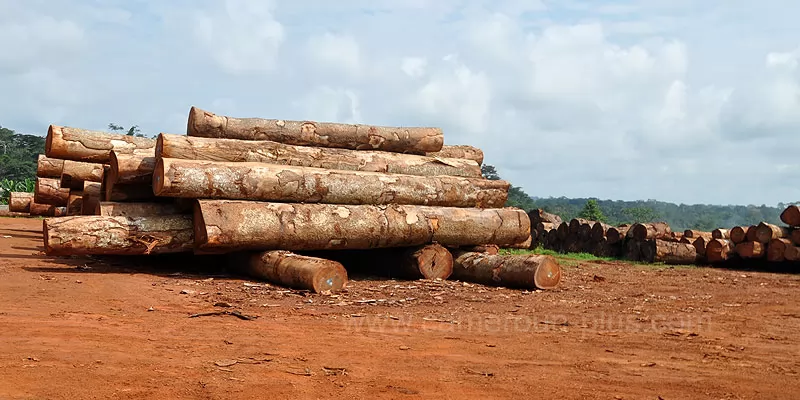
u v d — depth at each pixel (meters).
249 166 11.45
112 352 5.58
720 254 19.89
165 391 4.62
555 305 9.71
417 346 6.41
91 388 4.58
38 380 4.66
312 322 7.57
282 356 5.77
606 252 22.61
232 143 12.16
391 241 12.00
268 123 13.19
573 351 6.42
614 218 97.56
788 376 5.61
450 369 5.55
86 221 10.65
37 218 25.77
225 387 4.77
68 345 5.73
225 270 12.18
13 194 26.45
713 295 11.73
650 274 16.19
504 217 13.11
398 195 12.77
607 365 5.87
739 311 9.61
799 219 18.98
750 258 19.81
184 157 11.61
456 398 4.73
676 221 133.25
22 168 70.38
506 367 5.68
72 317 7.04
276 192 11.59
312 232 11.28
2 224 20.81
